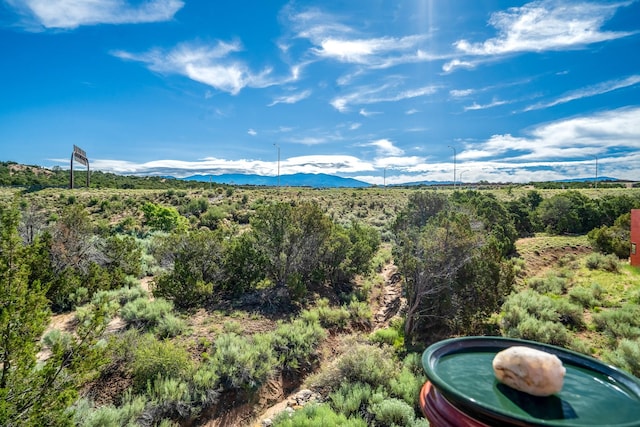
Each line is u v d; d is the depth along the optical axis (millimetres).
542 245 30094
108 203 45219
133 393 8398
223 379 9492
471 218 24703
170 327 11133
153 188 75875
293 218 17031
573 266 23438
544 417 2182
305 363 11375
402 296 18672
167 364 8922
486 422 2109
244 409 9180
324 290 18266
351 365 10484
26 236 14570
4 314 4992
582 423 2092
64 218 15398
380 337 13492
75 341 5824
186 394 8500
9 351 5027
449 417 2301
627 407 2336
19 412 4977
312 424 7816
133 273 17375
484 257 13969
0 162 88625
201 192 64250
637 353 9805
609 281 18625
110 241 17312
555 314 13438
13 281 5344
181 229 17078
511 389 2543
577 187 87250
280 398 9984
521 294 15680
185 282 14094
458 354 3279
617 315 12969
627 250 25250
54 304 12891
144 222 40594
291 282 15891
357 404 8836
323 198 65062
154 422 7836
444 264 13523
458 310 13531
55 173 90250
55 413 5066
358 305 16359
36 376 5207
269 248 16875
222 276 16125
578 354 3107
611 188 80688
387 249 29812
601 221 40000
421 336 14266
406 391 9344
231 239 18016
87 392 8133
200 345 10688
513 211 41125
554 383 2434
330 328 14055
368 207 56281
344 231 23391
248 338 11492
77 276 13758
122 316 11648
